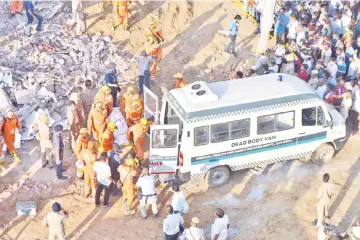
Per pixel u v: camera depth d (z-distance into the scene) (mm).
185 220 26281
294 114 27578
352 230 23672
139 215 26578
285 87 28078
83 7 38125
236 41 37906
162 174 27188
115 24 37000
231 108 26516
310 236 25906
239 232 25906
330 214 27062
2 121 27781
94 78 33344
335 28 37594
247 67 35344
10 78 31547
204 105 26500
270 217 26750
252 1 39281
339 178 29031
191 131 26031
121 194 27531
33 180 27875
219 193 27859
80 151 26641
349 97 30766
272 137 27625
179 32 38094
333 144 29281
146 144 30219
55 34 35281
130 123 29844
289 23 36562
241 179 28734
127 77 34438
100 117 28047
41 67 33031
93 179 26422
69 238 25234
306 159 29656
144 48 33812
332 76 33250
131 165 25359
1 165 28469
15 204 26625
